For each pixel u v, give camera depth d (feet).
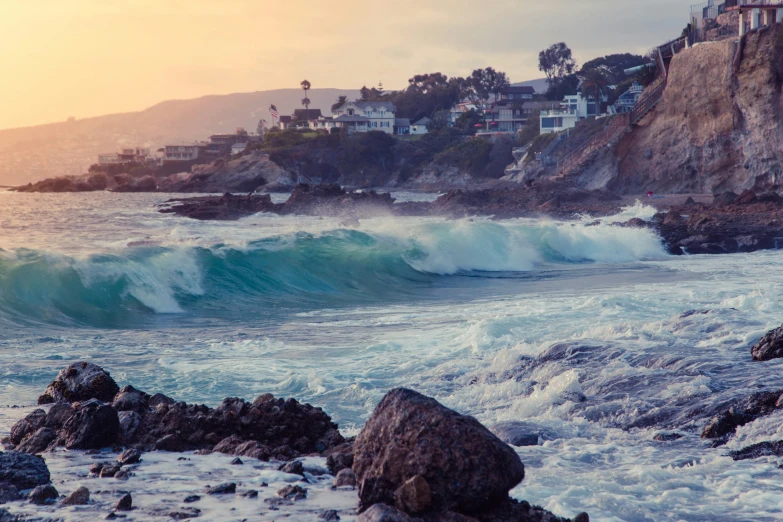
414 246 121.08
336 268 108.88
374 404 43.27
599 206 226.58
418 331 66.64
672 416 36.73
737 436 32.96
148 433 28.63
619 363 46.01
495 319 65.10
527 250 132.26
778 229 152.76
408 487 17.16
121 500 19.19
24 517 18.29
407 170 529.04
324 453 28.48
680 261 129.90
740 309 61.62
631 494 24.68
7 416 35.40
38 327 73.10
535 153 430.20
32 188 568.00
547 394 41.55
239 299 92.48
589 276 113.50
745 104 239.50
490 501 17.52
